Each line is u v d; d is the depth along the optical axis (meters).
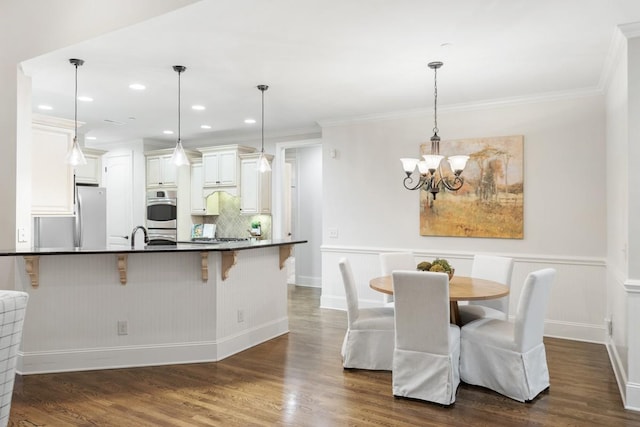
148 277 3.80
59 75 4.06
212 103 5.12
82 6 3.29
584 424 2.73
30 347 3.55
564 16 2.84
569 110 4.58
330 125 6.00
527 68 3.85
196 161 7.39
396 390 3.14
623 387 3.12
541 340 3.27
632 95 2.98
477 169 5.03
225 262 3.96
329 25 3.00
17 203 3.80
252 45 3.34
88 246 5.56
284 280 4.85
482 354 3.27
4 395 1.95
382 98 4.88
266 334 4.54
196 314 3.90
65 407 2.94
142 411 2.89
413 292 3.05
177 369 3.69
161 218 7.39
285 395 3.15
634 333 2.96
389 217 5.61
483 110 5.01
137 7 2.97
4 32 3.86
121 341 3.74
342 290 5.95
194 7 2.75
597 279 4.45
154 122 6.20
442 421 2.76
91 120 6.06
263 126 6.29
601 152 4.43
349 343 3.69
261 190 6.80
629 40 2.99
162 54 3.53
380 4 2.70
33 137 4.11
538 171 4.74
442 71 3.94
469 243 5.12
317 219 7.93
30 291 3.55
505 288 3.58
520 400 3.04
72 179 4.40
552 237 4.68
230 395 3.15
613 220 3.90
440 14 2.83
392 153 5.59
